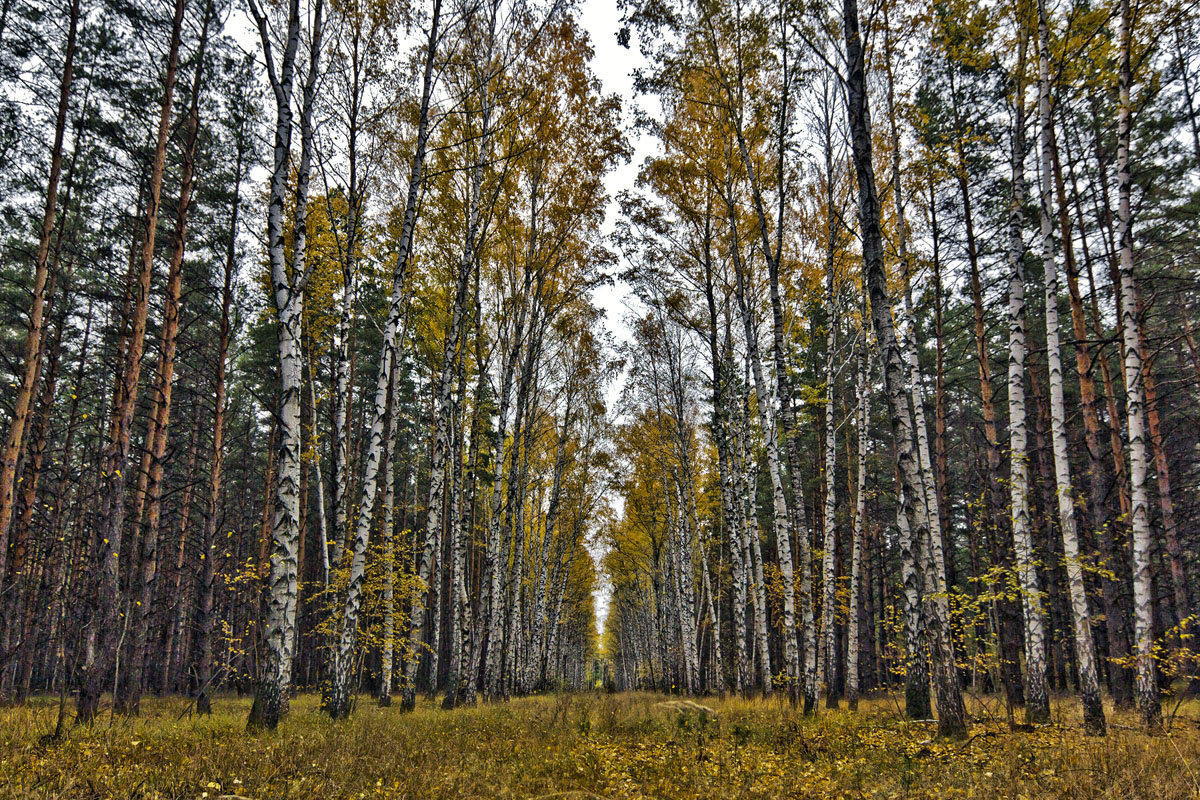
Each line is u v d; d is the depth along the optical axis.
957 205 15.94
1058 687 19.53
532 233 18.19
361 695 20.25
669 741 9.41
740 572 19.08
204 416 24.02
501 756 8.04
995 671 13.17
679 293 19.22
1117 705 12.62
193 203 15.32
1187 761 6.07
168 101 12.72
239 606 27.55
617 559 39.78
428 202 16.41
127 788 5.34
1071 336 18.08
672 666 33.66
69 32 12.76
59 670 24.50
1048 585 16.00
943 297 17.56
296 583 9.40
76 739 7.74
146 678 25.98
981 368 15.66
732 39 14.30
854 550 16.92
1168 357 20.66
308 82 10.40
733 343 19.98
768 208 16.67
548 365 23.19
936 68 14.02
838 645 27.56
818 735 9.17
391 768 6.80
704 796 6.28
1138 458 9.19
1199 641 13.45
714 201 17.00
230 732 8.32
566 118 16.97
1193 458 18.84
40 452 15.51
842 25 12.24
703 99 15.24
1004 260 15.73
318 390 22.47
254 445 30.00
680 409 23.72
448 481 25.89
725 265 18.20
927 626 8.80
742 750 8.52
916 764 6.98
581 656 68.50
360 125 14.12
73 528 22.45
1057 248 10.09
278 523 9.28
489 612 20.78
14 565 14.69
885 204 14.75
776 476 13.72
